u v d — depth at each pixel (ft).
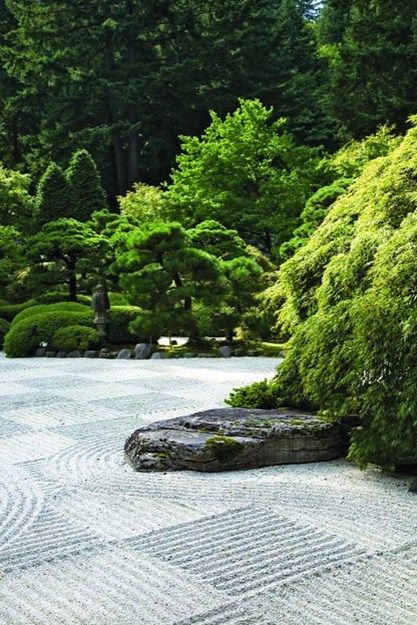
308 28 95.04
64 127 83.92
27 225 68.44
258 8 85.76
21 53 86.53
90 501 13.67
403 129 63.98
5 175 67.77
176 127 88.48
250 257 47.16
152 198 61.77
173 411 22.99
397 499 13.48
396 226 16.38
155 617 8.67
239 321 41.24
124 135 79.46
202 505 13.24
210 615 8.70
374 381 14.61
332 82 69.56
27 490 14.57
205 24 88.38
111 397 25.84
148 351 40.63
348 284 16.55
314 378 16.06
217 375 31.60
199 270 39.93
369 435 14.92
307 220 48.26
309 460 16.56
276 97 81.61
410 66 65.41
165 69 77.71
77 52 84.43
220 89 83.92
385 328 14.28
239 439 16.05
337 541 11.18
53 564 10.46
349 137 69.51
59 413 22.97
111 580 9.82
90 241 48.57
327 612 8.71
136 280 39.81
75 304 49.73
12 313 56.75
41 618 8.71
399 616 8.59
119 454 17.53
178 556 10.67
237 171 61.52
